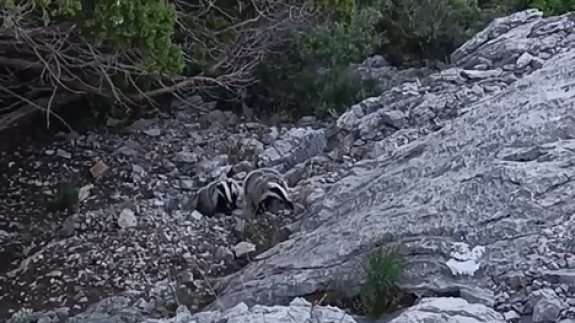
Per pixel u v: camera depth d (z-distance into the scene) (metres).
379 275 7.27
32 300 9.00
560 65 11.54
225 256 9.69
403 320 6.37
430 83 12.84
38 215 10.83
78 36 10.68
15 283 9.34
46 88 12.34
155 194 11.21
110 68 11.27
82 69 11.80
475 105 11.53
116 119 13.27
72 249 9.81
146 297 8.88
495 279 7.21
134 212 10.56
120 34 9.43
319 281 7.82
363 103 12.52
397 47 15.89
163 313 8.48
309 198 10.57
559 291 6.93
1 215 10.83
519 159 9.03
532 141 9.27
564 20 13.79
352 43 14.38
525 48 13.14
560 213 7.85
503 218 7.95
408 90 12.60
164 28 9.59
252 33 12.94
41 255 9.76
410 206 8.79
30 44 10.75
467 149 9.66
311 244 8.93
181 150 12.34
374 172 10.56
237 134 12.78
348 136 12.03
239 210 10.64
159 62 9.83
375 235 8.30
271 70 13.76
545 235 7.59
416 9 15.88
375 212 9.02
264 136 12.66
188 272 9.36
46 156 12.28
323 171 11.41
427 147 10.48
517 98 10.74
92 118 13.14
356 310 7.34
